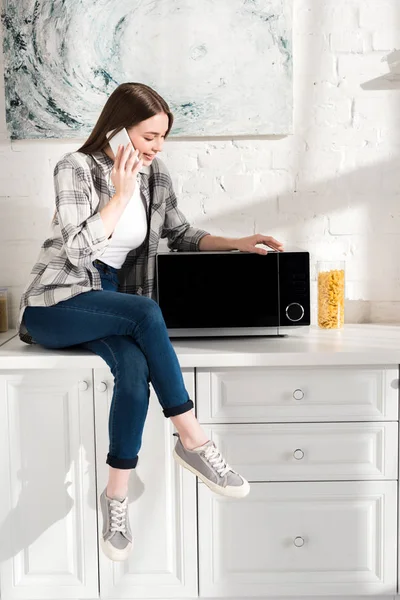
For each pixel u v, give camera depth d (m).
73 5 2.38
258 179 2.47
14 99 2.42
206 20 2.38
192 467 1.96
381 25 2.40
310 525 2.13
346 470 2.11
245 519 2.13
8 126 2.43
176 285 2.19
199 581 2.15
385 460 2.11
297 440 2.11
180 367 2.06
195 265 2.19
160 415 2.11
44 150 2.47
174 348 2.12
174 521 2.14
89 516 2.13
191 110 2.41
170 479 2.12
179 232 2.33
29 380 2.10
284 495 2.12
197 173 2.47
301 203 2.48
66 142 2.46
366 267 2.51
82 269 2.04
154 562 2.15
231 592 2.15
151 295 2.23
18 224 2.50
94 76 2.41
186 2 2.38
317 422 2.10
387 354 2.04
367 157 2.46
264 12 2.37
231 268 2.19
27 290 2.10
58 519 2.14
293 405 2.10
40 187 2.48
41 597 2.16
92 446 2.11
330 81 2.43
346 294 2.52
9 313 2.53
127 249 2.19
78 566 2.15
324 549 2.14
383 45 2.41
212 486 1.95
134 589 2.15
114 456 1.92
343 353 2.04
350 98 2.44
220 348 2.12
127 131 2.04
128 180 1.97
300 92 2.44
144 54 2.40
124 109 2.03
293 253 2.18
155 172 2.25
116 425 1.92
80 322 1.99
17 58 2.40
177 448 1.99
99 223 1.94
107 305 1.97
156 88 2.41
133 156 1.98
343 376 2.09
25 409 2.11
